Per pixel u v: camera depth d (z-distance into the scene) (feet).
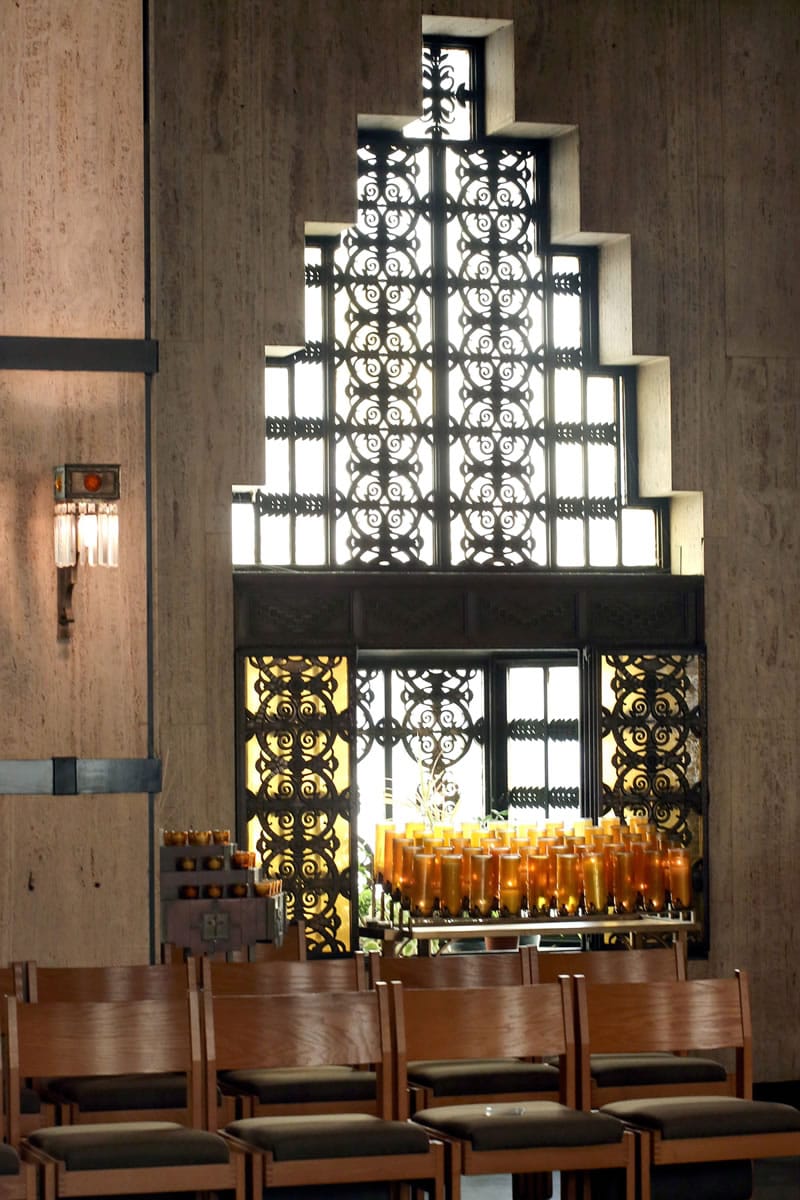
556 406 46.52
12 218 34.63
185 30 43.09
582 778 44.88
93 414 34.65
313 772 43.21
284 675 43.21
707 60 46.06
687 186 45.83
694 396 45.65
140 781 34.47
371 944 45.19
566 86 45.19
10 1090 24.40
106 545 33.58
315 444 45.21
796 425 46.16
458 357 46.06
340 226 43.93
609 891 42.78
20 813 34.09
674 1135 25.35
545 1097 28.48
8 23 34.86
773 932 45.42
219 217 42.98
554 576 44.83
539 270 46.60
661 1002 27.58
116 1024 25.02
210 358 42.78
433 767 45.70
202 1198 25.11
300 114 43.55
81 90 35.04
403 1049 25.88
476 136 46.39
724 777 45.44
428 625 44.11
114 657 34.53
